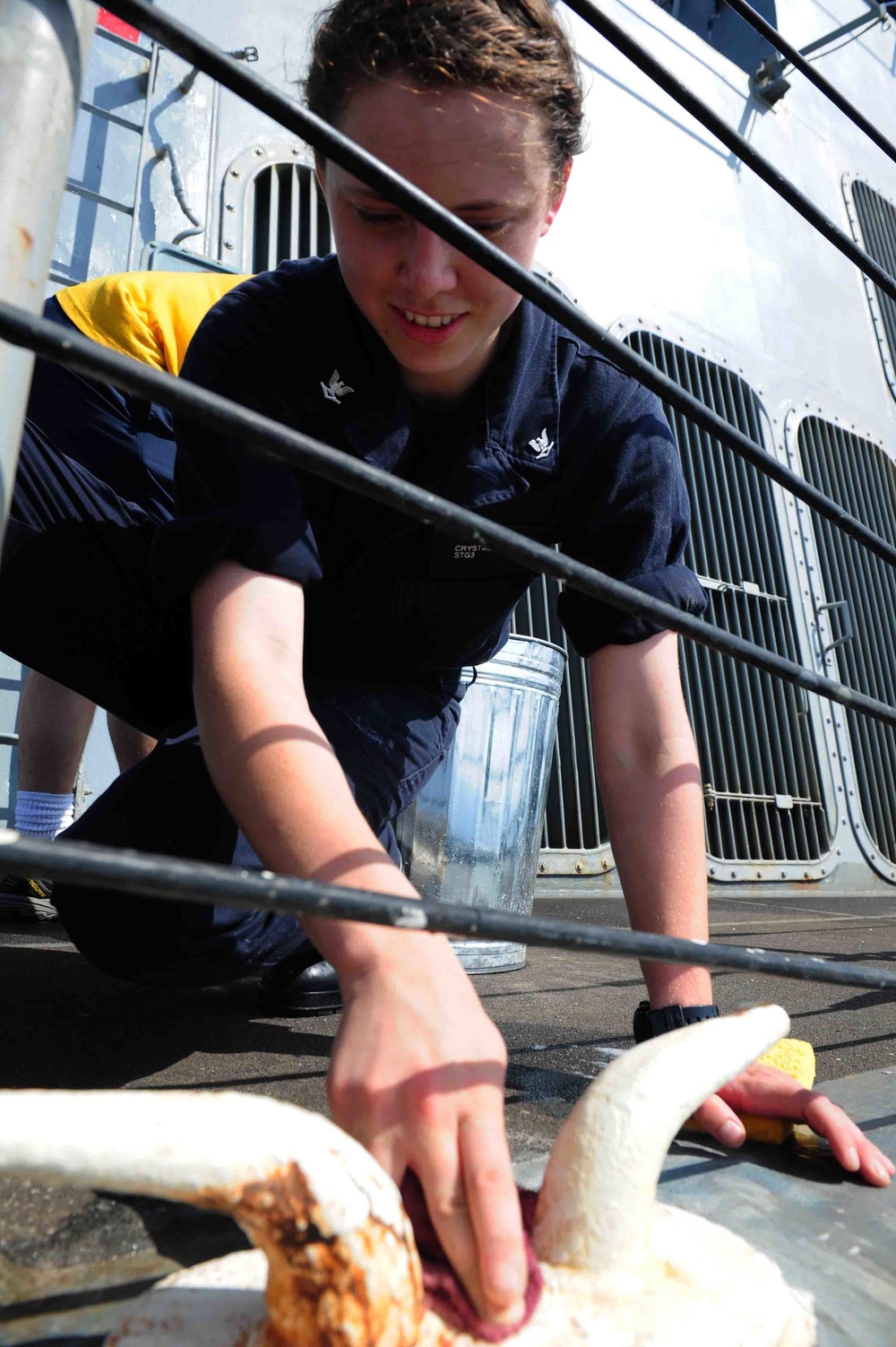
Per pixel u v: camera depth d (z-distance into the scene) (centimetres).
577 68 87
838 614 441
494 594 109
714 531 401
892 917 321
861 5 578
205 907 97
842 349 491
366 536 102
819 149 514
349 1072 52
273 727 67
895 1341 55
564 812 335
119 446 146
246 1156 37
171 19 48
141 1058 101
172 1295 47
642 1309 47
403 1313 41
